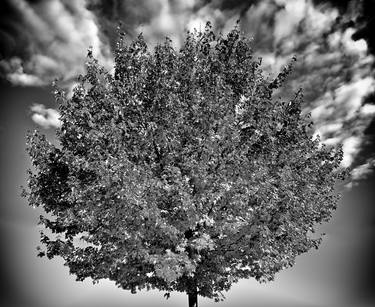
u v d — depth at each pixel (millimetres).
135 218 7773
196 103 8945
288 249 9773
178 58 9805
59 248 9055
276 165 9406
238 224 8227
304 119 10852
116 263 7871
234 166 8539
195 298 9797
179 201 7840
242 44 10461
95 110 9086
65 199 8742
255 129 9516
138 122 8945
